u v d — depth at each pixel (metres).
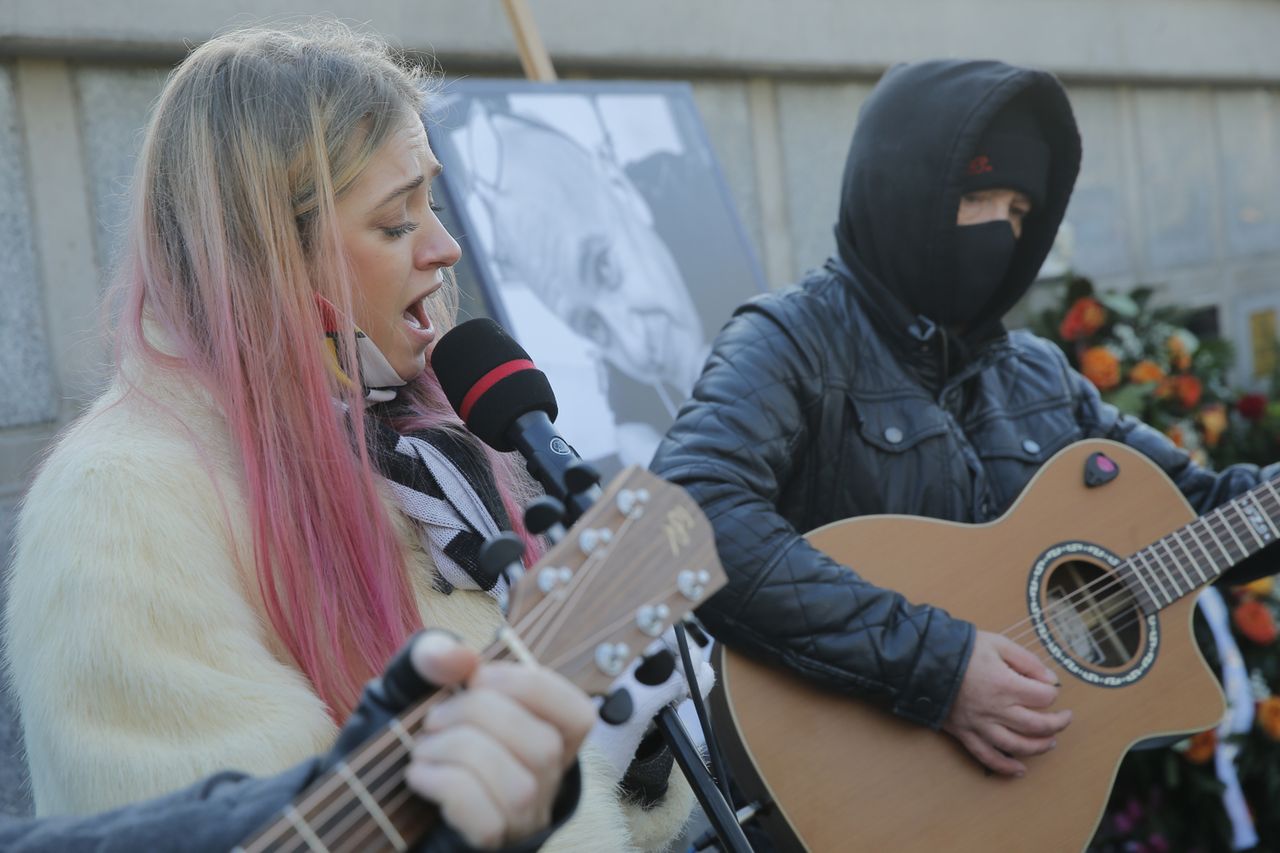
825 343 2.03
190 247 1.28
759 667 1.87
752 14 3.74
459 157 2.68
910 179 2.05
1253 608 3.27
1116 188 4.97
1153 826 3.07
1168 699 1.99
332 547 1.23
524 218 2.73
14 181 2.56
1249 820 3.08
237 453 1.25
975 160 2.08
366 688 0.84
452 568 1.33
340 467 1.25
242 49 1.34
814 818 1.83
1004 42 4.44
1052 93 2.10
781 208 3.93
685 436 1.94
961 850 1.84
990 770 1.87
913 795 1.85
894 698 1.83
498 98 2.79
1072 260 4.76
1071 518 2.07
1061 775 1.90
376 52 1.44
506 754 0.76
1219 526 2.06
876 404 2.04
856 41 4.00
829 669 1.82
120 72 2.72
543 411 1.27
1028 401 2.21
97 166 2.69
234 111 1.29
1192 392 3.53
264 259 1.28
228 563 1.20
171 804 0.90
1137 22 4.89
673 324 2.92
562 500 1.20
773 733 1.85
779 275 3.92
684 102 3.17
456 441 1.44
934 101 2.07
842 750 1.85
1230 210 5.47
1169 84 5.19
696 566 0.94
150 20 2.64
